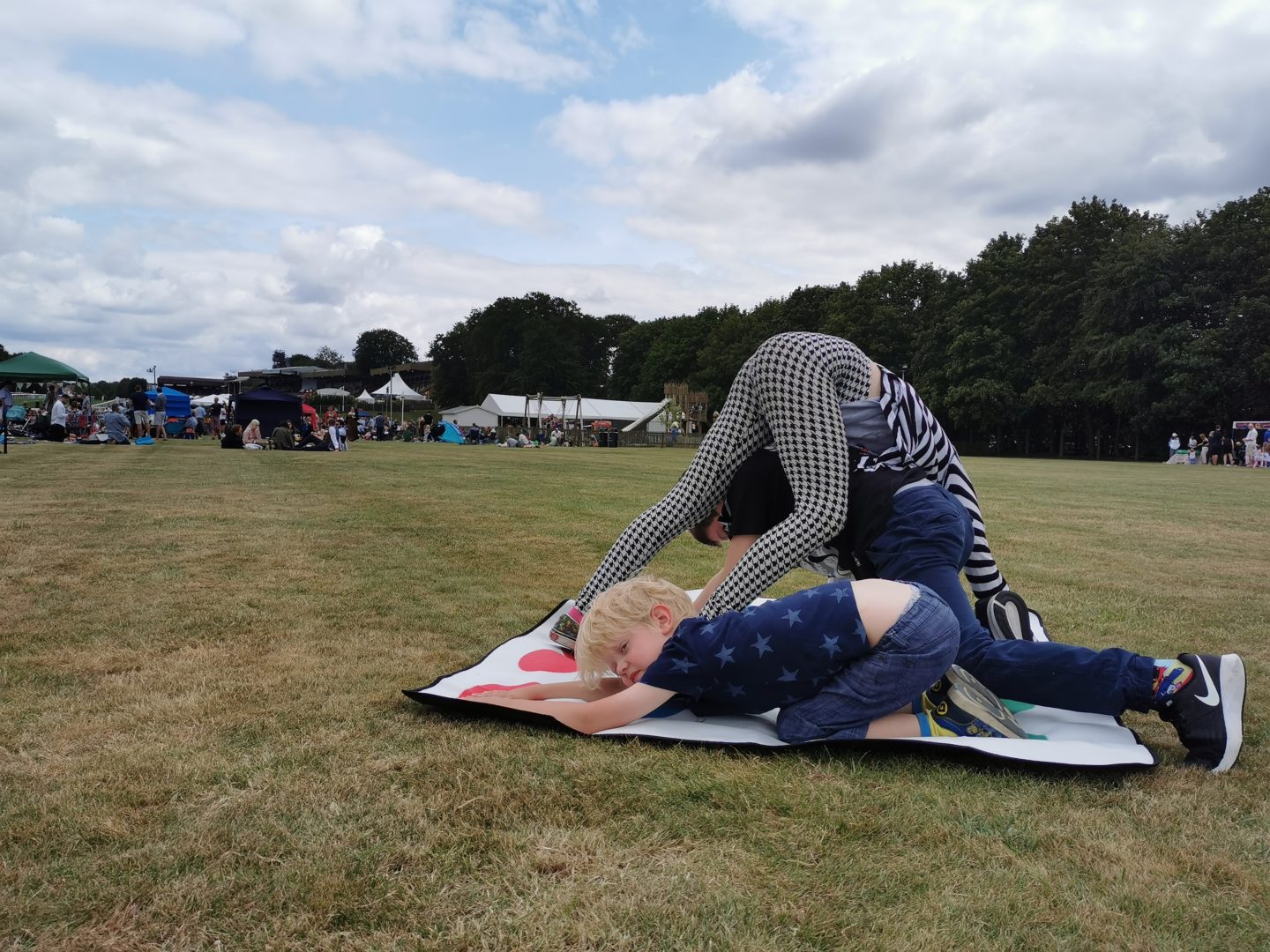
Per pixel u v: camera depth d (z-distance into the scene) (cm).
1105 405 4953
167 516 781
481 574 522
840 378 288
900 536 270
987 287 5506
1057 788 211
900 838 180
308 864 162
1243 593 512
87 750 221
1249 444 3284
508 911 148
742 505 296
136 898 150
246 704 263
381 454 2527
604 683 267
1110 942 144
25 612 392
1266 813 199
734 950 138
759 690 239
